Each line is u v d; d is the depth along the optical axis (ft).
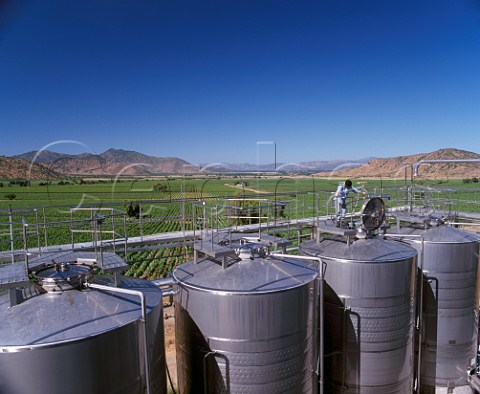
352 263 29.84
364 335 30.19
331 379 31.73
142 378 19.43
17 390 16.10
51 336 16.58
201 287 23.29
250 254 25.90
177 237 47.62
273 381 22.91
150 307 20.61
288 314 22.85
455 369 38.75
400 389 31.60
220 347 22.77
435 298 37.81
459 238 38.45
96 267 22.47
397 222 42.68
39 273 20.33
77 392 16.83
